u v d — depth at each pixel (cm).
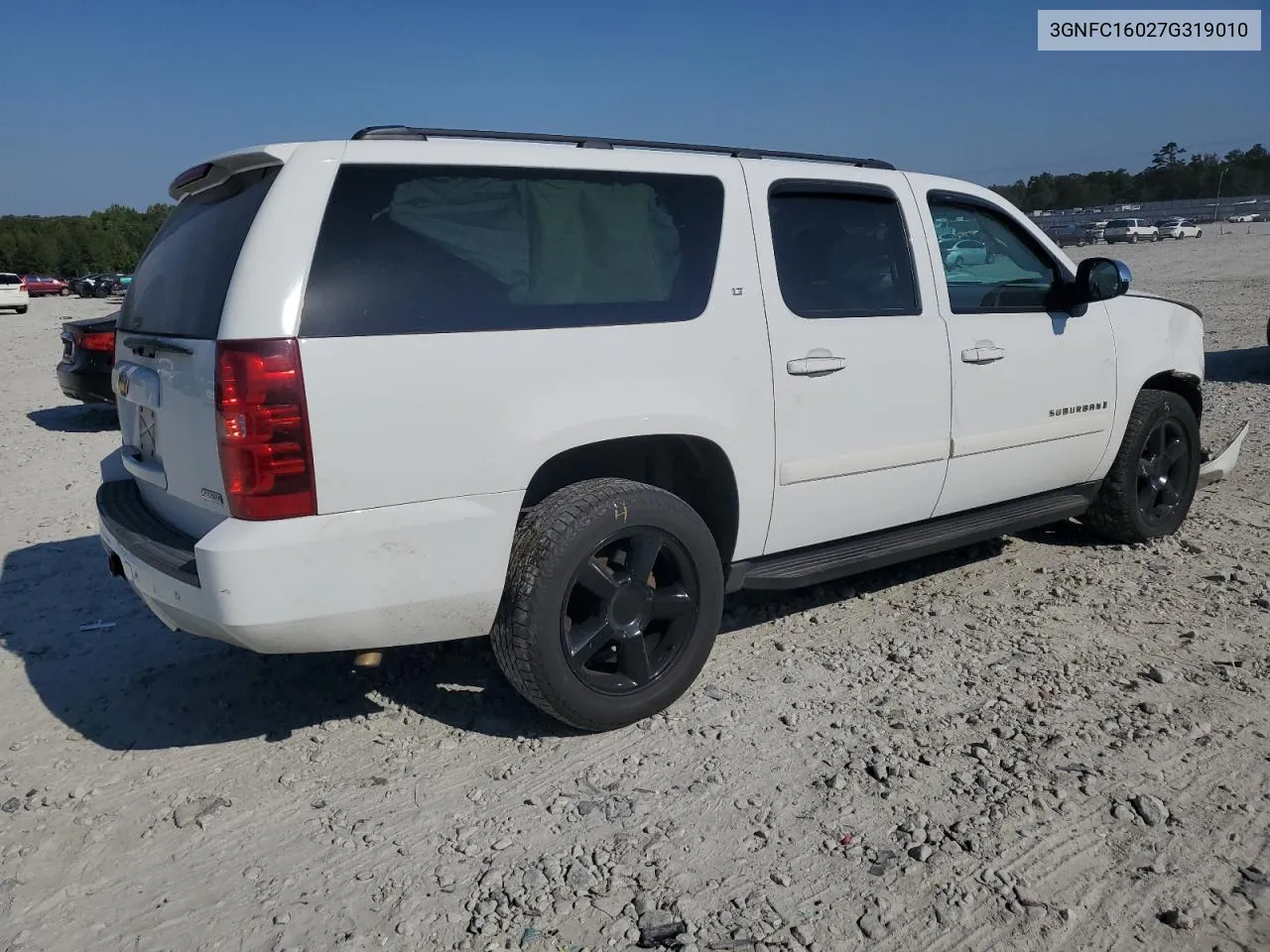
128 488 382
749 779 310
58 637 443
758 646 412
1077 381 471
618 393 327
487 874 268
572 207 332
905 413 405
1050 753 320
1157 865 264
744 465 360
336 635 295
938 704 356
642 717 346
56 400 1243
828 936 241
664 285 345
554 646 318
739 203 366
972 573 494
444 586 304
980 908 249
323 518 283
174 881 271
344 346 282
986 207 455
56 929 252
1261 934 238
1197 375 543
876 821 286
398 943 243
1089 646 402
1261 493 627
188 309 311
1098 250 4566
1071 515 486
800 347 371
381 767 327
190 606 291
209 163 318
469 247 310
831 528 398
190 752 341
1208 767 310
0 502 691
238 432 273
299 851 282
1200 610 437
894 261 411
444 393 296
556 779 314
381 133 312
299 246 282
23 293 3375
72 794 314
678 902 254
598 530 320
